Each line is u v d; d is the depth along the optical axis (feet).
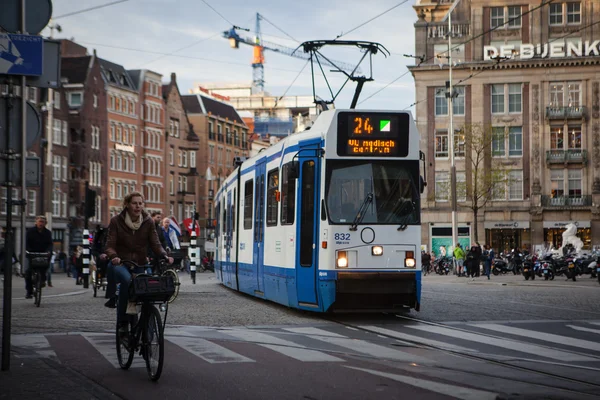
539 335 44.14
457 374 31.04
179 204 348.79
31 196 239.71
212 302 67.46
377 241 51.85
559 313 58.08
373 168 52.75
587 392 27.84
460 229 228.22
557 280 134.31
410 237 52.21
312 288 52.90
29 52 31.22
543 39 226.38
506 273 179.93
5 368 31.04
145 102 319.47
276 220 60.90
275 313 56.75
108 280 31.99
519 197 228.43
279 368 32.14
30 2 31.63
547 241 226.99
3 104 30.96
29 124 31.32
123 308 31.14
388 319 53.06
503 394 26.91
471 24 228.02
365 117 52.85
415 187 52.95
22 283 128.67
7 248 30.96
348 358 34.99
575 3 225.56
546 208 225.97
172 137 341.21
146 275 29.14
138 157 313.94
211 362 33.65
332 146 52.60
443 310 60.39
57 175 262.67
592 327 48.34
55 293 85.76
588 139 225.35
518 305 65.87
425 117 230.89
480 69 228.02
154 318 29.14
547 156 226.58
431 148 231.09
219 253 94.58
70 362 33.86
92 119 281.13
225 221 88.33
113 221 31.50
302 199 54.65
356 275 51.24
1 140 30.94
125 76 310.04
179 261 69.51
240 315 55.21
